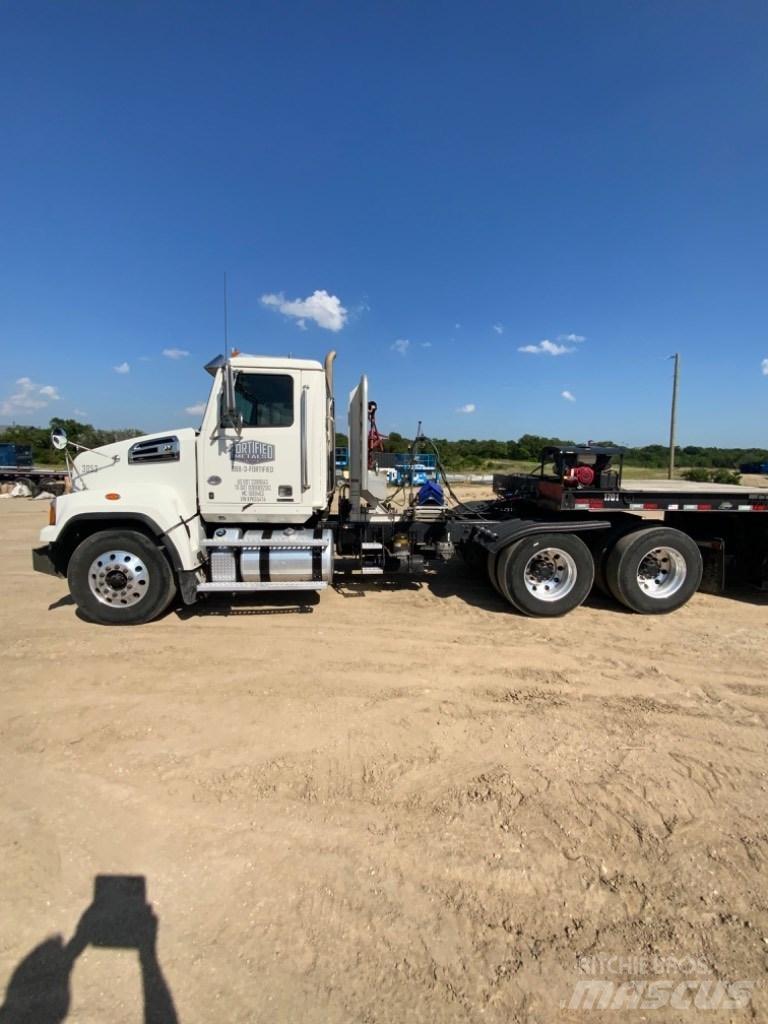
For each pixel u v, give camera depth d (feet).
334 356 20.92
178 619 19.01
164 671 14.76
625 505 19.88
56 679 14.23
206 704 12.98
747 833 8.80
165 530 17.79
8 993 6.21
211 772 10.35
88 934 6.96
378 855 8.29
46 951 6.73
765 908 7.39
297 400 19.08
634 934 7.01
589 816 9.18
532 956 6.70
